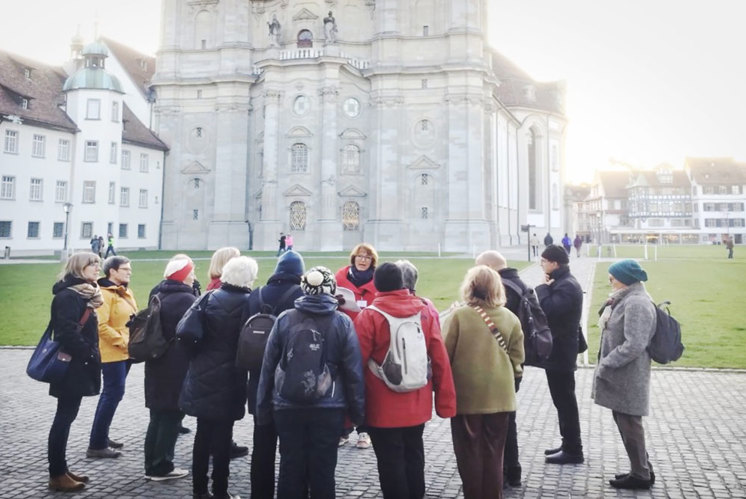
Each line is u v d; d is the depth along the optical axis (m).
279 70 64.56
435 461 8.99
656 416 11.16
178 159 70.69
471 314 7.15
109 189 62.03
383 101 64.44
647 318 7.70
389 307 6.66
